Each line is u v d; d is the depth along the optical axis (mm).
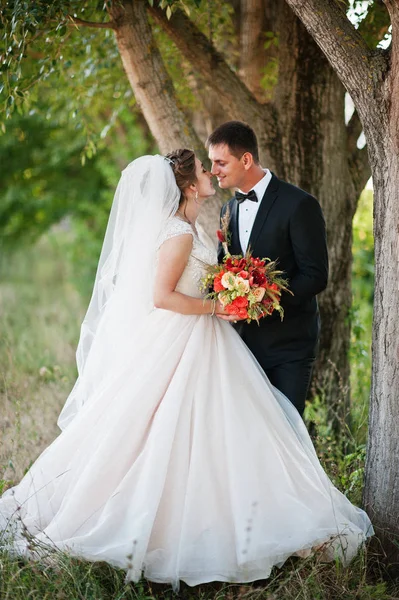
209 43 4777
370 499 3320
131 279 3309
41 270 16141
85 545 2898
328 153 4785
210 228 4664
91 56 5484
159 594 3031
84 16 4734
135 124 10266
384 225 3178
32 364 6582
